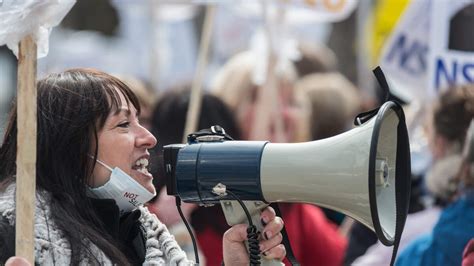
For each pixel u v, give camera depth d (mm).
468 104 9117
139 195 6574
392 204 6117
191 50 19672
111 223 6531
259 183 6148
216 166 6246
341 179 5918
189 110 10742
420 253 8609
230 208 6414
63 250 6199
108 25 24859
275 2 12375
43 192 6391
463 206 8445
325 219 11703
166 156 6387
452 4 10742
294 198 6129
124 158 6531
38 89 6570
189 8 19125
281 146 6164
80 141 6477
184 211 9891
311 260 10688
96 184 6516
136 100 6703
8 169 6617
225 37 19031
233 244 6477
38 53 5945
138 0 17031
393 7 14664
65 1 5801
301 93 12391
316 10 12547
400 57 11930
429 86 10711
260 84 11836
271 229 6387
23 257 5719
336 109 13008
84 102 6504
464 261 7945
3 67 19406
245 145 6238
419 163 11555
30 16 5707
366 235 11266
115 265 6289
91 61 19750
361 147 5879
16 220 5742
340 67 23641
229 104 11586
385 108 5809
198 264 6516
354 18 23531
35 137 5746
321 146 6031
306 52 14227
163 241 6691
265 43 11984
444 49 10688
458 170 8812
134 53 19875
